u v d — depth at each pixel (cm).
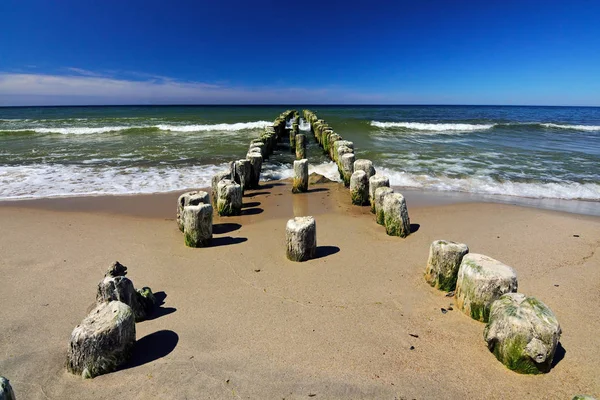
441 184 1057
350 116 4112
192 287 493
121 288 395
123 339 345
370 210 834
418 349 366
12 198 910
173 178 1113
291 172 1245
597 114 5747
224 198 792
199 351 367
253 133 2189
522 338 325
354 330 397
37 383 328
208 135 2091
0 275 530
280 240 652
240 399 309
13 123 2786
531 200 927
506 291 391
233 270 539
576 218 771
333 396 312
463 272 421
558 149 1633
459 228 708
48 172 1175
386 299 456
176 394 314
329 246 623
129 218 773
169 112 5219
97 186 1021
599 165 1294
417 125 2564
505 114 5278
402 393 314
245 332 396
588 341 375
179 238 665
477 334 385
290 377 333
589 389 313
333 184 1081
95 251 611
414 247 616
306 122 3125
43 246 631
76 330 334
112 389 320
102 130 2194
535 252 597
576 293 470
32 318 428
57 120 2983
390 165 1283
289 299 459
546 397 307
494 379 326
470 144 1778
